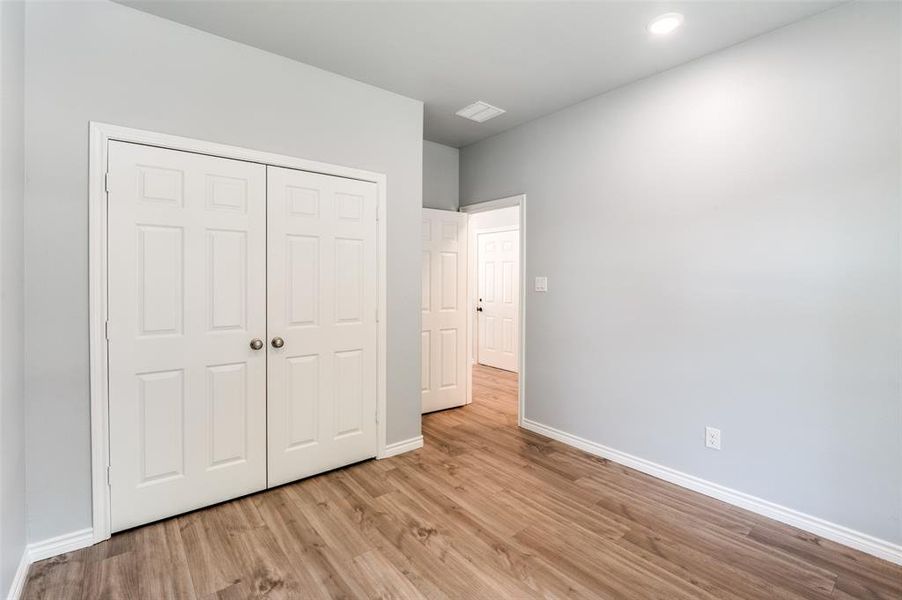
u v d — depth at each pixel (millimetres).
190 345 2211
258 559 1876
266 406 2471
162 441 2148
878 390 1931
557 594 1678
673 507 2348
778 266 2209
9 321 1590
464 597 1662
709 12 2062
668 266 2650
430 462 2924
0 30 1504
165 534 2051
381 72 2688
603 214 3004
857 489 1989
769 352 2246
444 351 4141
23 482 1778
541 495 2469
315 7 2035
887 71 1887
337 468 2781
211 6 2023
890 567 1857
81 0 1914
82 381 1938
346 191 2756
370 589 1701
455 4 2016
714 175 2432
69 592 1671
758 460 2295
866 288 1956
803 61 2111
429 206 4059
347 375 2801
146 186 2074
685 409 2582
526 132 3561
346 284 2773
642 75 2717
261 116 2414
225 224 2301
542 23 2168
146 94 2072
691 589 1713
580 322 3170
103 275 1976
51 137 1850
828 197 2049
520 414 3666
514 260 6027
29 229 1807
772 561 1890
